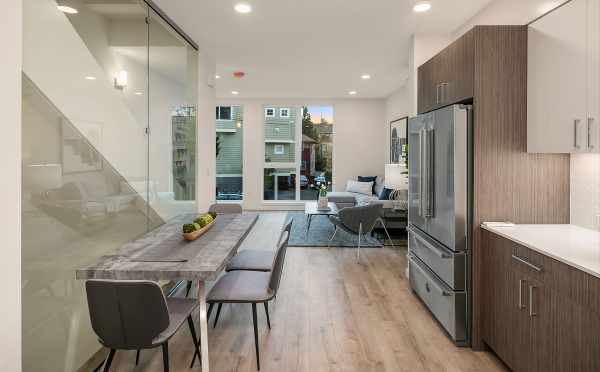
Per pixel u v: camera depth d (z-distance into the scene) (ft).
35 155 6.47
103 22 8.55
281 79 21.81
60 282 7.12
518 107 8.55
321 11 11.48
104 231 8.64
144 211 10.73
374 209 16.26
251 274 9.30
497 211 8.66
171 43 12.57
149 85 10.98
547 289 6.29
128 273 6.40
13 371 5.12
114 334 6.05
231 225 10.43
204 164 15.96
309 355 8.50
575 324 5.60
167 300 7.63
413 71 13.58
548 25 7.55
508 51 8.50
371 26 12.67
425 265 10.92
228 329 9.80
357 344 9.02
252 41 14.46
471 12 11.46
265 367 8.00
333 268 15.07
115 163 9.11
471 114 8.69
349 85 23.84
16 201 5.13
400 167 17.90
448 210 9.13
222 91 26.32
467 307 8.92
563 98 7.07
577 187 8.38
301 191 31.27
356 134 30.30
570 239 7.13
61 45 7.11
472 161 8.73
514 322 7.35
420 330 9.75
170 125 12.59
